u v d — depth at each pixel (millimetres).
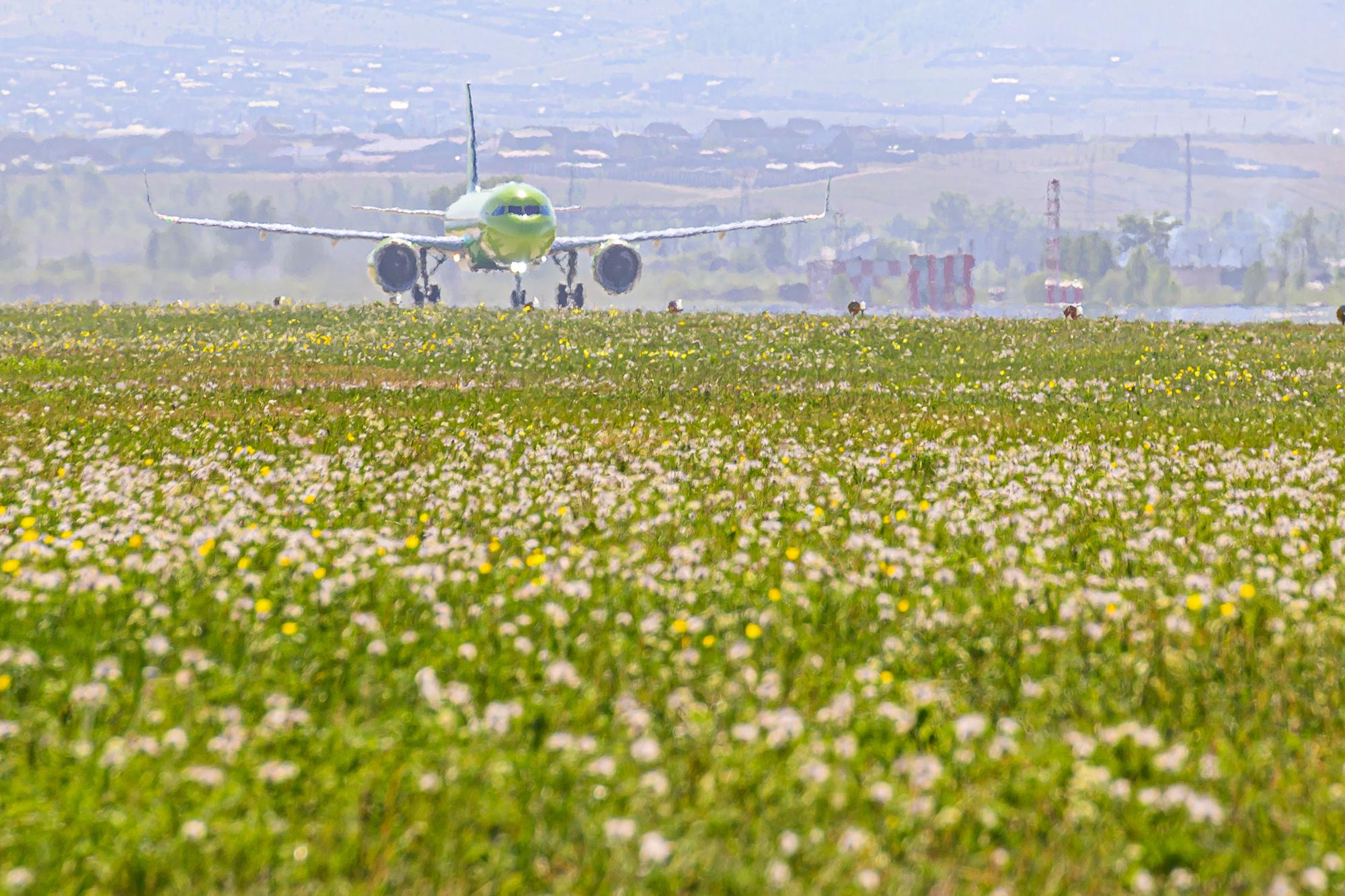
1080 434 82812
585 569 45438
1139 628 38375
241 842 24234
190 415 88688
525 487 61500
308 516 55156
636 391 105250
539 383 110625
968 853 24578
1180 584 43719
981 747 29047
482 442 75062
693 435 81125
